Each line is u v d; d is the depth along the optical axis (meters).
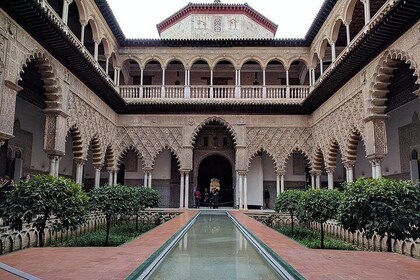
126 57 15.82
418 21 7.37
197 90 15.84
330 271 3.35
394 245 6.73
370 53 9.29
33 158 13.38
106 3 12.52
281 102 15.20
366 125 9.94
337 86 12.14
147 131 15.91
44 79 9.62
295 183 17.41
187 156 15.63
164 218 13.28
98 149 13.69
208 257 4.09
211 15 17.94
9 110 7.40
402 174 12.65
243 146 15.59
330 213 7.81
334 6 12.17
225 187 19.30
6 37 7.32
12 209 5.84
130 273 3.14
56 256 3.94
